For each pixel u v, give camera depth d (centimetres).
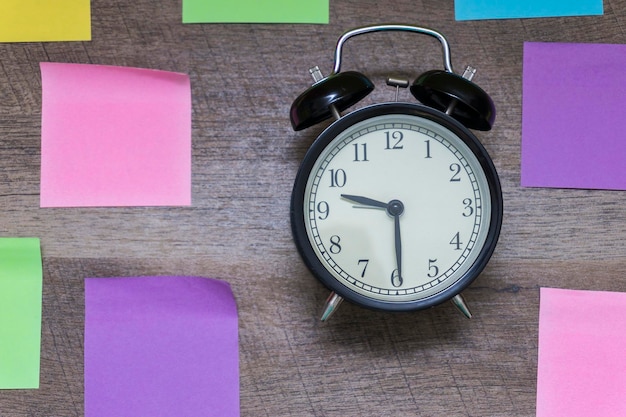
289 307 74
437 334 74
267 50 74
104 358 73
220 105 74
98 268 73
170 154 74
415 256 71
